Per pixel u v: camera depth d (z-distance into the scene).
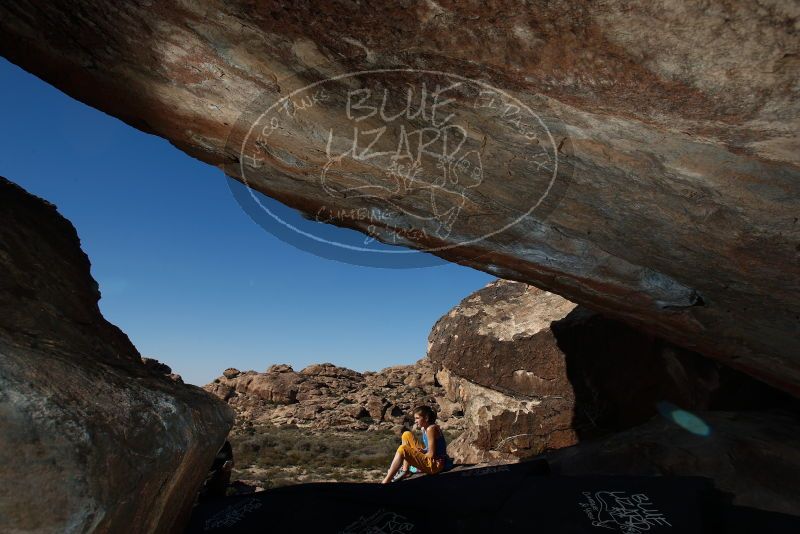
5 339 1.06
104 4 1.75
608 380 6.41
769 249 2.30
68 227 2.40
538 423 6.75
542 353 7.04
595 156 1.98
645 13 1.19
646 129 1.69
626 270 3.09
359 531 2.17
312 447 19.48
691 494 2.12
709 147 1.71
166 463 1.18
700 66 1.30
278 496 2.59
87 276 2.12
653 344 6.06
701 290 3.06
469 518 2.20
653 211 2.32
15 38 2.09
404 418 29.61
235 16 1.60
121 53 2.00
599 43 1.32
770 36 1.15
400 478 4.48
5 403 0.89
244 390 38.31
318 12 1.48
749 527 2.04
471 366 7.57
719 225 2.25
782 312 2.91
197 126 2.42
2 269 1.43
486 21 1.35
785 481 3.12
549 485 2.34
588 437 6.43
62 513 0.86
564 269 3.33
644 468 3.47
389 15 1.41
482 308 8.23
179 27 1.74
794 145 1.55
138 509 1.08
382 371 45.12
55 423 0.92
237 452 18.02
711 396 5.35
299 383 38.34
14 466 0.84
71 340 1.37
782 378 3.74
